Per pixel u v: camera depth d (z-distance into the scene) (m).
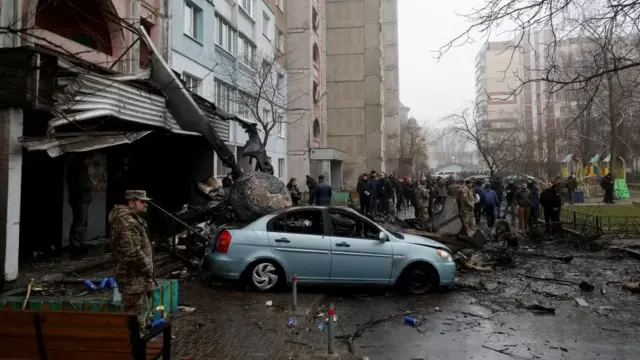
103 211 11.07
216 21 19.39
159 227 11.70
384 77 59.72
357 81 46.09
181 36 15.91
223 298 6.84
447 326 6.09
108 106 7.64
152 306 5.40
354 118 46.00
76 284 6.20
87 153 9.60
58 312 3.04
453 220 13.29
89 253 8.93
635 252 11.41
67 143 6.91
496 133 53.12
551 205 14.92
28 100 6.43
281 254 7.35
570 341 5.52
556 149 46.03
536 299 7.51
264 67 21.81
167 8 14.02
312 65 32.44
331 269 7.45
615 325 6.16
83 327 3.03
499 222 13.23
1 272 6.45
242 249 7.32
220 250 7.39
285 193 10.52
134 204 4.64
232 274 7.28
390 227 10.54
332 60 46.47
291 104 31.00
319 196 16.39
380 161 45.84
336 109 46.31
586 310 6.89
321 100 36.94
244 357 4.55
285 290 7.56
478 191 18.00
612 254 11.82
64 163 10.06
